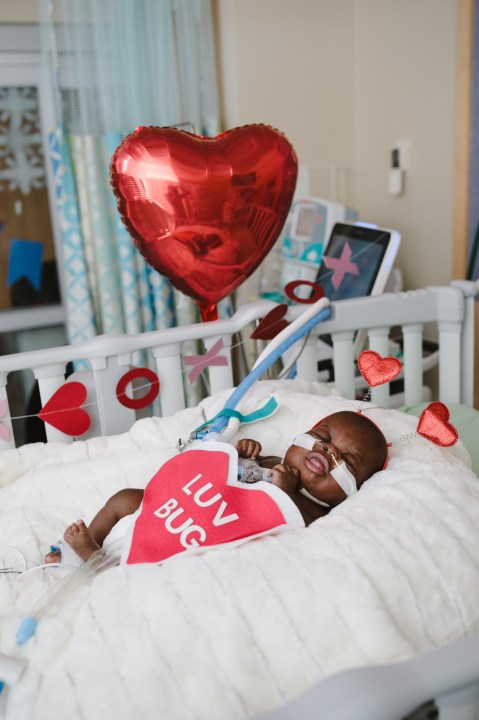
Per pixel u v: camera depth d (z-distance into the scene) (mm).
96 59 2289
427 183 2309
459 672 585
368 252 1946
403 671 585
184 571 895
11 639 909
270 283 2486
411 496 1020
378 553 900
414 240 2416
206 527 1062
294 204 2377
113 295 2436
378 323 1649
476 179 2072
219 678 772
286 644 809
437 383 2324
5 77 2535
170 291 2504
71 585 986
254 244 1545
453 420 1608
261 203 1495
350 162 2697
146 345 1489
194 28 2395
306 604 838
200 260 1499
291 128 2562
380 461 1215
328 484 1173
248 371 1780
